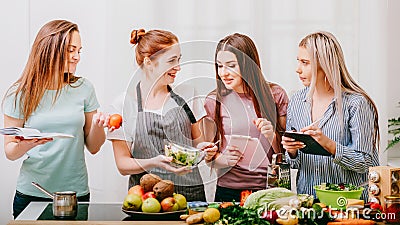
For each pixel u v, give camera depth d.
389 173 2.77
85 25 4.07
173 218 2.74
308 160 3.66
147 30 4.07
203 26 4.09
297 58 4.05
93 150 3.72
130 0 4.06
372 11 4.07
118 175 4.00
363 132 3.68
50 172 3.60
